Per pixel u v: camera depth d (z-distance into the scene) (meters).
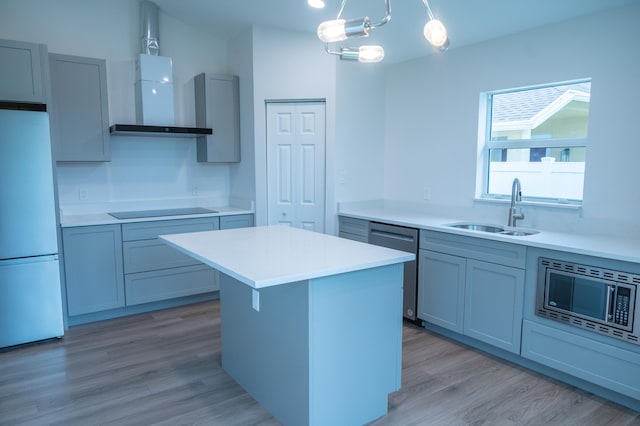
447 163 3.81
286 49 3.98
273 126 4.07
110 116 3.85
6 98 3.02
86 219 3.52
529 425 2.14
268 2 3.41
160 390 2.47
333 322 1.96
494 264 2.81
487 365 2.79
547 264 2.52
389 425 2.13
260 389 2.32
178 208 4.27
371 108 4.25
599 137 2.82
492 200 3.46
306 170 4.10
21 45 3.04
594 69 2.83
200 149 4.25
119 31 3.84
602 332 2.30
